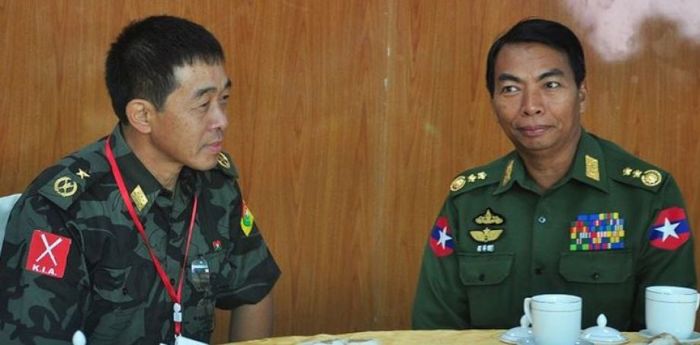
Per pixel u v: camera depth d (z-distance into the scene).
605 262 2.18
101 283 1.99
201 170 2.05
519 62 2.14
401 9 3.46
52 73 3.25
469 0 3.44
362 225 3.53
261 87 3.43
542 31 2.15
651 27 3.37
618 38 3.38
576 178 2.22
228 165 2.27
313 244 3.51
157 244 2.05
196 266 2.11
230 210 2.23
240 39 3.40
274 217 3.47
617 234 2.19
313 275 3.52
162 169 2.06
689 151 3.39
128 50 1.98
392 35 3.47
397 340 1.79
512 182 2.27
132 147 2.06
